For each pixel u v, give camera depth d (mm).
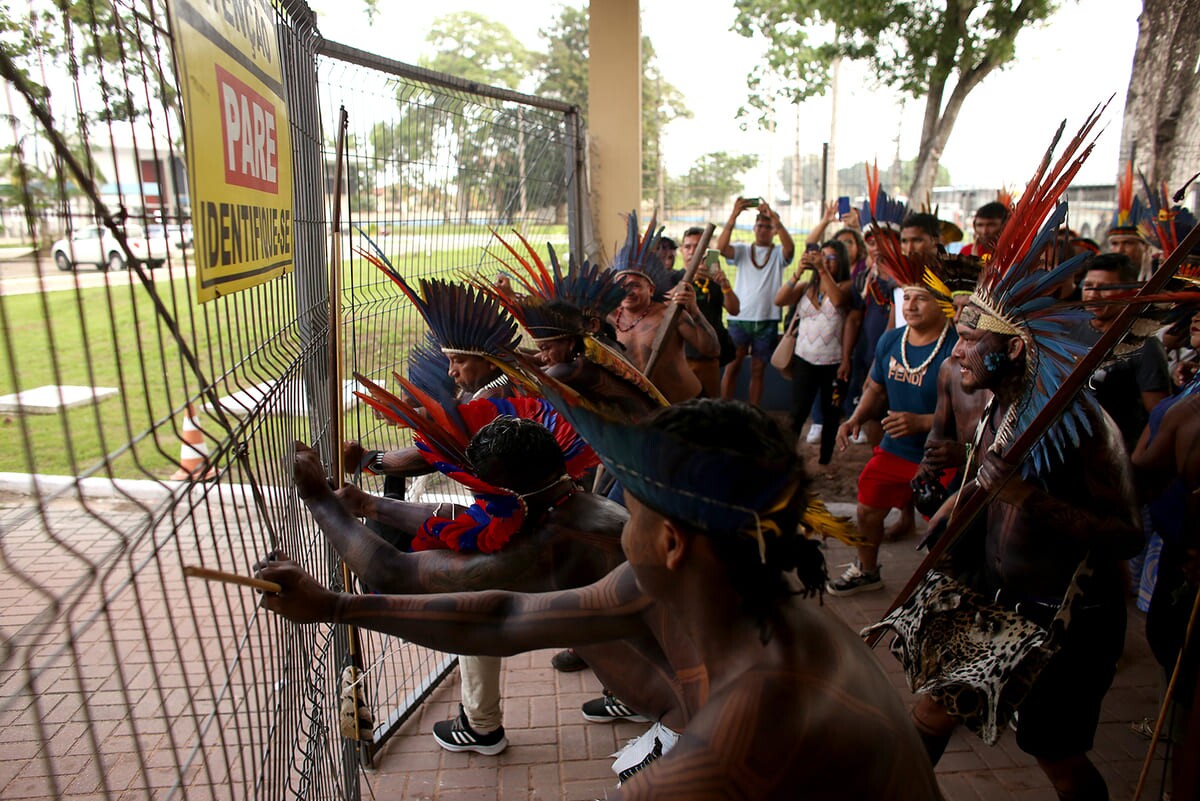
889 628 2691
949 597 2592
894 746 1121
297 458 1938
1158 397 3674
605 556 1993
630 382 3004
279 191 1902
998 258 2537
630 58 7973
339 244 2178
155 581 4184
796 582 1310
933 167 12344
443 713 3559
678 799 1055
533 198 6500
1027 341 2465
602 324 3701
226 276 1436
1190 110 7832
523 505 1990
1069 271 2389
